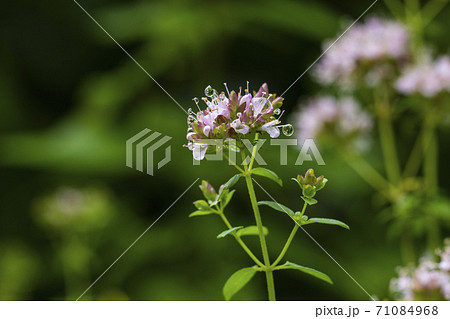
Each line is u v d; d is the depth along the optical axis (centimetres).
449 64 39
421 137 52
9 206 63
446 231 46
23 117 63
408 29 41
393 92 41
